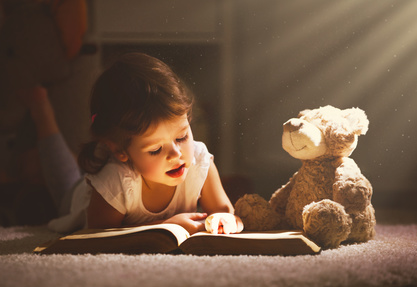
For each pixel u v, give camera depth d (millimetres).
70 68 2119
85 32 2152
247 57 2637
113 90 1100
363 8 2283
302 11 2521
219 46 2619
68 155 1815
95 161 1203
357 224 1142
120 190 1177
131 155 1099
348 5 2330
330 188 1172
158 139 1064
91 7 2361
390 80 2174
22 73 2018
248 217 1193
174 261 928
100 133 1114
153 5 2428
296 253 1006
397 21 2197
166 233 1043
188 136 1120
